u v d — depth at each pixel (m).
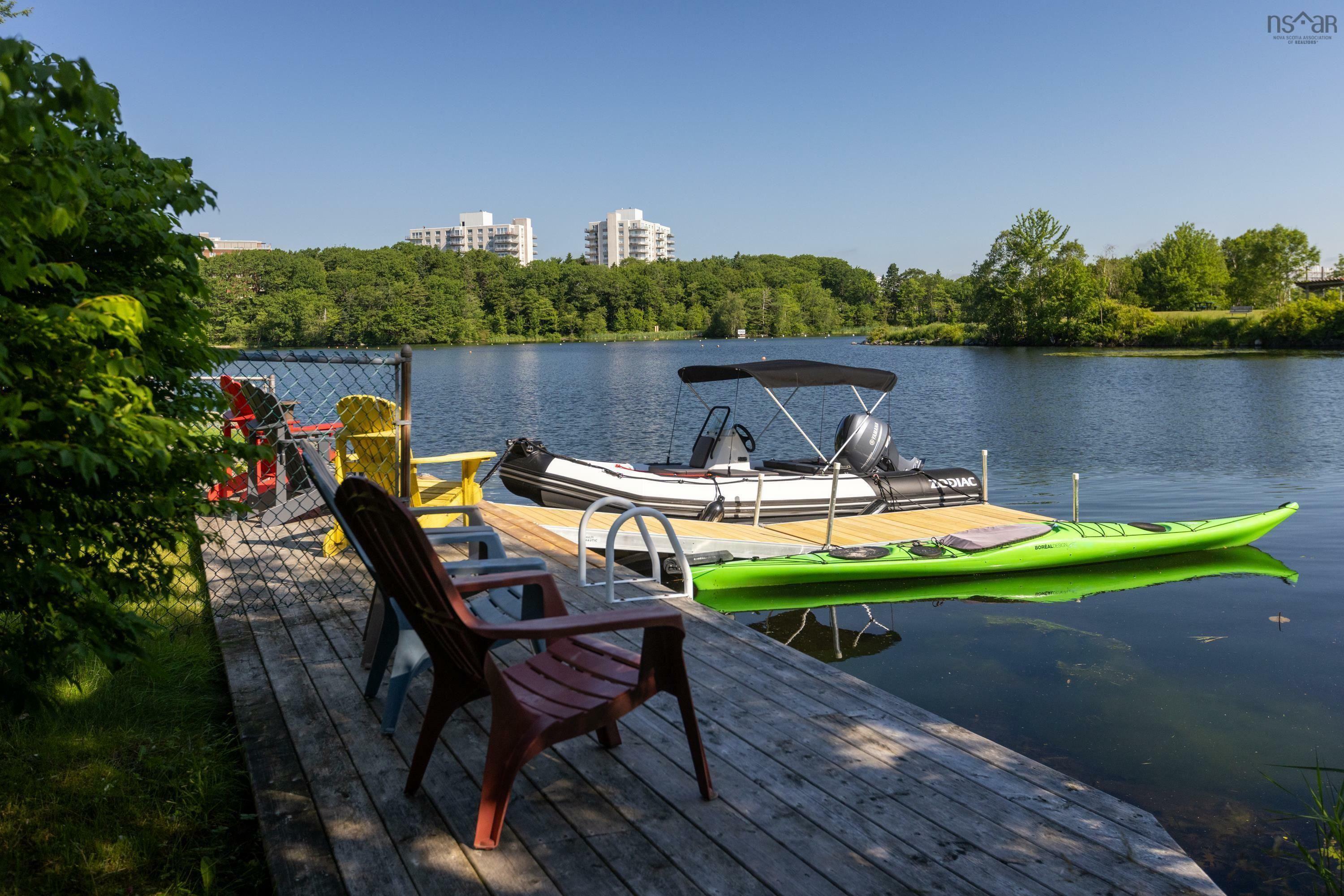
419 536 2.28
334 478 3.53
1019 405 25.41
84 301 2.27
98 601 2.47
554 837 2.48
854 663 5.63
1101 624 6.42
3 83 1.63
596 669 2.74
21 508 2.44
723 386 36.31
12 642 2.42
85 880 2.43
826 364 9.57
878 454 10.03
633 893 2.22
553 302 118.12
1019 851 2.40
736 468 9.73
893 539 8.20
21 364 2.22
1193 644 5.96
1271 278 77.88
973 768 2.91
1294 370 35.75
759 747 3.08
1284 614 6.64
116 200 2.80
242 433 6.82
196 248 3.24
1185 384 30.72
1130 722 4.65
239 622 4.55
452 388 35.59
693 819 2.58
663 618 2.49
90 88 1.86
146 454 2.37
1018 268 72.62
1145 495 12.32
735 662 3.96
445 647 2.52
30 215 1.98
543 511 8.48
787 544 7.94
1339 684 5.19
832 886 2.25
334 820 2.59
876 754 3.02
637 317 120.38
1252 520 8.59
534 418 24.30
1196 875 2.28
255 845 2.67
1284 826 3.56
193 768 3.04
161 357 3.12
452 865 2.35
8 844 2.58
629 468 9.49
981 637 6.16
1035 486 13.27
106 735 3.29
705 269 142.75
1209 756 4.23
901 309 133.50
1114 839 2.46
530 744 2.39
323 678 3.76
